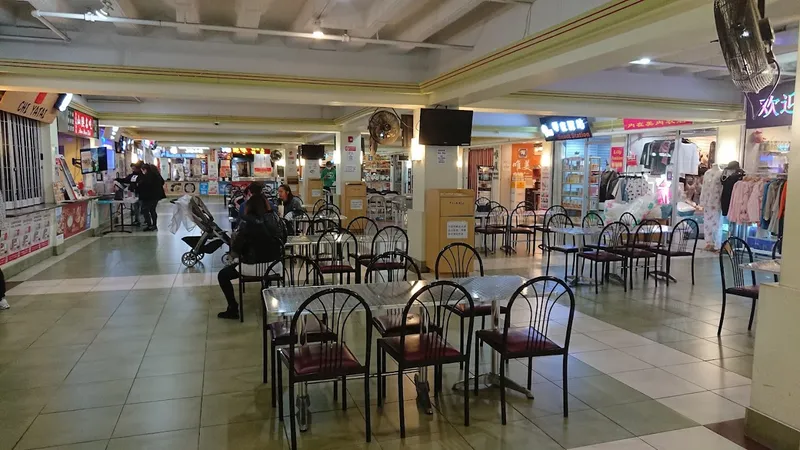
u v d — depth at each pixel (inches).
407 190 840.9
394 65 295.6
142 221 545.6
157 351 175.6
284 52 274.8
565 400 132.0
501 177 682.2
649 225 322.3
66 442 118.5
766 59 111.7
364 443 119.4
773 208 300.0
